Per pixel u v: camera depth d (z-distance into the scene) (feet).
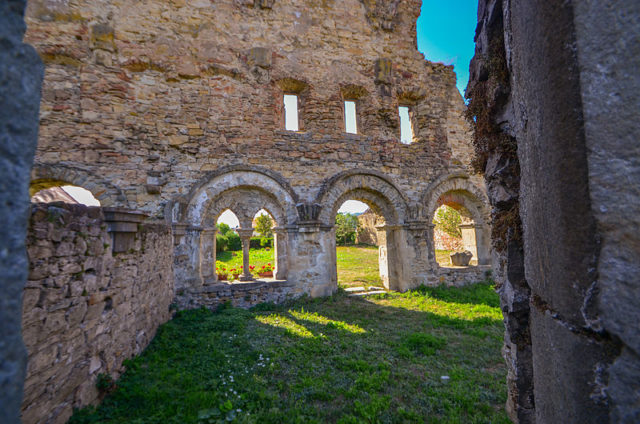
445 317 20.66
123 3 24.80
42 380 7.24
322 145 29.27
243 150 26.68
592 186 2.86
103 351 10.37
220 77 26.94
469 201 35.40
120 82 23.95
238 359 13.57
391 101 32.71
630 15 2.59
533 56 3.83
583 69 2.91
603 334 2.85
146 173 23.86
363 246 84.33
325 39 30.99
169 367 12.62
